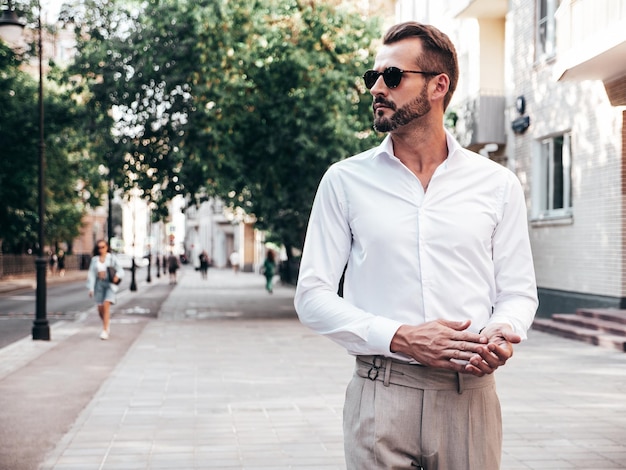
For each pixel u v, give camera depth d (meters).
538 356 11.16
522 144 17.86
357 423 2.33
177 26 18.23
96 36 19.52
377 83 2.33
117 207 88.00
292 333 15.39
